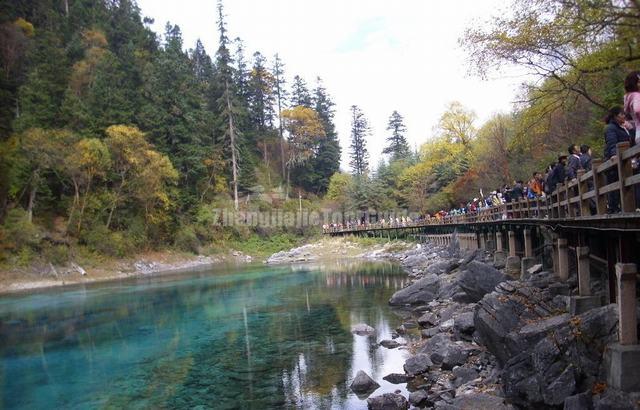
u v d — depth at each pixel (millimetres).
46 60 52562
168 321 22656
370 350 15742
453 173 64750
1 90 47656
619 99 17875
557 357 8664
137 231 52938
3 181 40688
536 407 8719
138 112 59969
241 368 14711
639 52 13672
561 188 13039
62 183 46469
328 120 109375
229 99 73938
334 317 21781
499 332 11094
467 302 19891
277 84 99938
